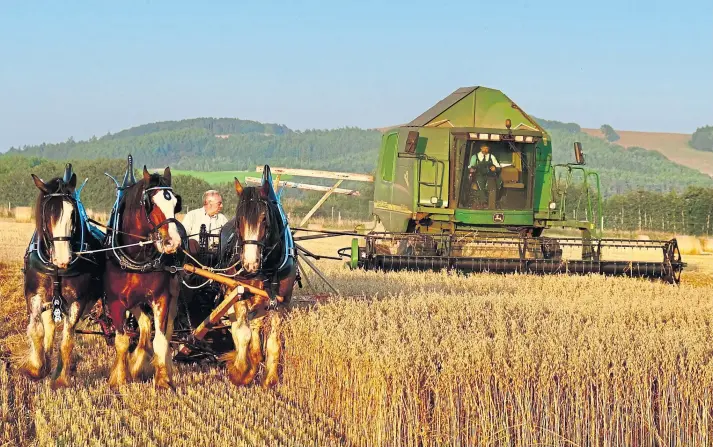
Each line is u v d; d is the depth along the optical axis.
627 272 18.61
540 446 8.72
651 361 8.92
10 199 70.62
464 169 20.05
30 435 8.83
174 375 11.27
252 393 10.55
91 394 10.27
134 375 10.87
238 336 10.73
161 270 10.50
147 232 10.26
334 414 9.77
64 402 9.75
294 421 9.36
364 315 10.81
